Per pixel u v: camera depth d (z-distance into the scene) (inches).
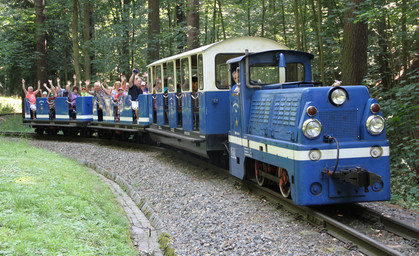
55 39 1091.9
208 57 374.0
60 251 163.5
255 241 214.7
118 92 638.5
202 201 300.7
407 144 343.6
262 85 320.8
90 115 723.4
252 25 621.6
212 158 415.2
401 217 245.1
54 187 266.7
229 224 246.4
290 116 256.8
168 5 896.9
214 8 678.5
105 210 252.2
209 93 375.2
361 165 243.0
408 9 343.9
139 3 867.4
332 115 244.8
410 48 450.6
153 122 543.2
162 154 522.3
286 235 223.0
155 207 304.8
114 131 673.6
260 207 280.7
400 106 330.3
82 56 1089.4
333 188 240.5
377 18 370.0
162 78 491.5
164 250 217.3
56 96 776.3
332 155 239.9
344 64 417.1
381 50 485.1
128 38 837.8
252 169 332.2
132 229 247.9
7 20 915.4
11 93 1205.7
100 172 441.7
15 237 167.5
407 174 332.8
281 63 309.1
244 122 324.2
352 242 203.6
